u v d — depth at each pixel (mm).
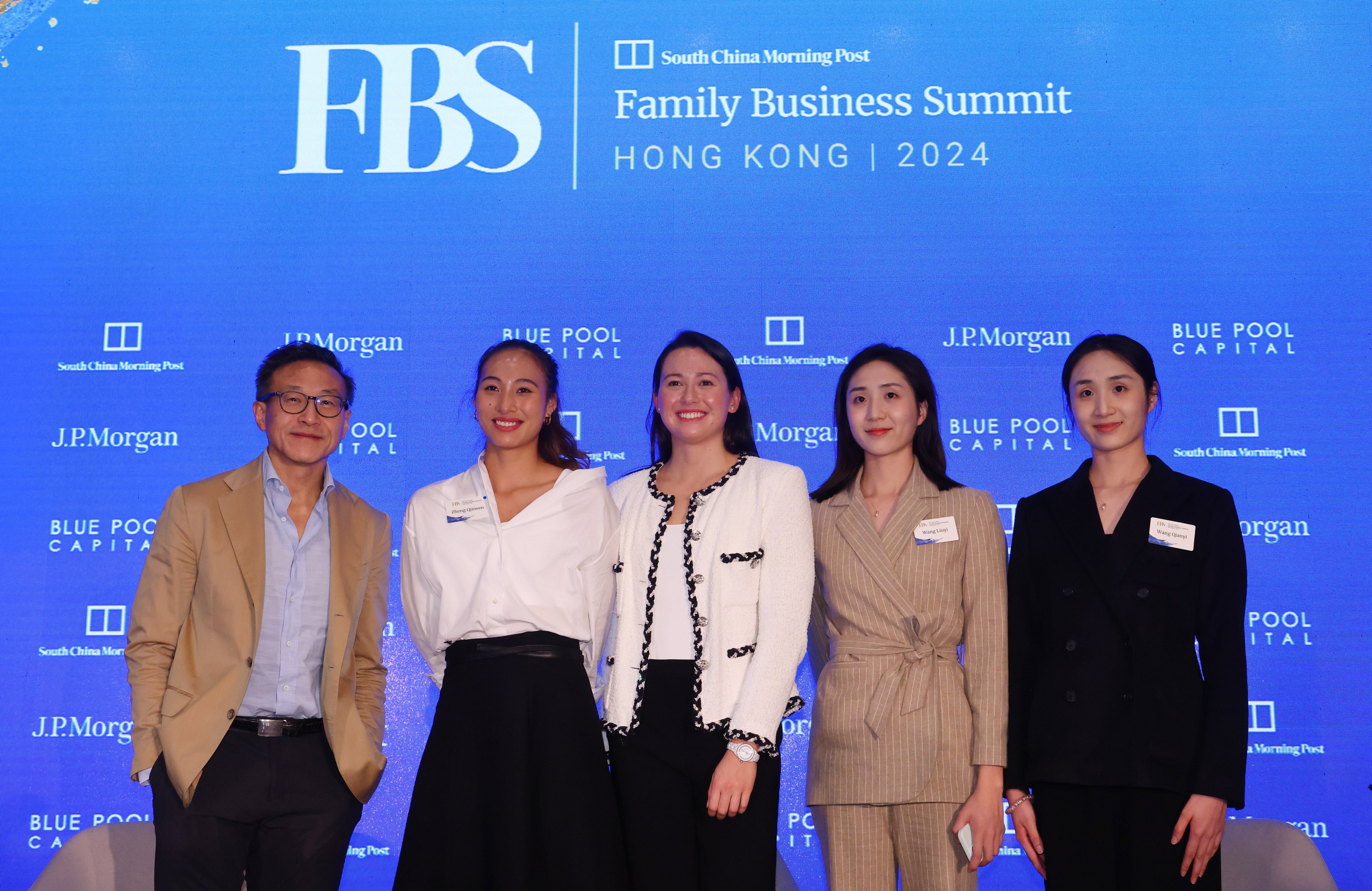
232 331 3756
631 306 3752
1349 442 3553
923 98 3832
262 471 2342
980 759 2135
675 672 2006
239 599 2211
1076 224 3730
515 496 2174
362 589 2359
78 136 3869
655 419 2357
